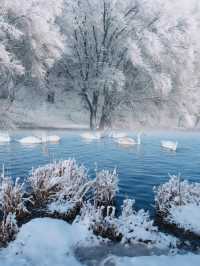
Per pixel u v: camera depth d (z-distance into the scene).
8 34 33.81
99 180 9.12
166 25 43.62
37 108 42.31
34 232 6.82
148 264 5.82
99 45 43.41
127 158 17.45
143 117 46.38
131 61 41.25
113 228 6.98
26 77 38.12
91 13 41.38
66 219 8.08
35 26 34.78
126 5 42.97
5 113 35.31
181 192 8.55
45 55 36.78
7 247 6.42
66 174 9.33
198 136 33.34
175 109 47.19
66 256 6.15
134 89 45.12
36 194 8.84
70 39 42.81
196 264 5.88
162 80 41.06
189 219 7.68
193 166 15.45
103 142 24.80
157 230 7.27
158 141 27.02
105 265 5.85
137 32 41.50
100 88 40.38
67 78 46.12
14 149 19.41
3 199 7.94
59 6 37.41
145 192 10.46
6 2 32.88
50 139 24.41
